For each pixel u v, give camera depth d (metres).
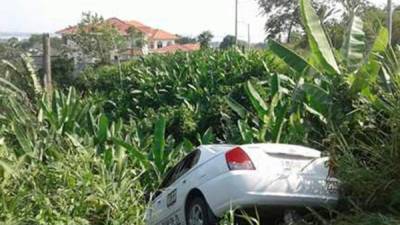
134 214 7.53
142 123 19.47
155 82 26.56
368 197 8.19
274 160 8.34
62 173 7.31
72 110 14.89
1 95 12.52
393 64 10.52
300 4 11.88
